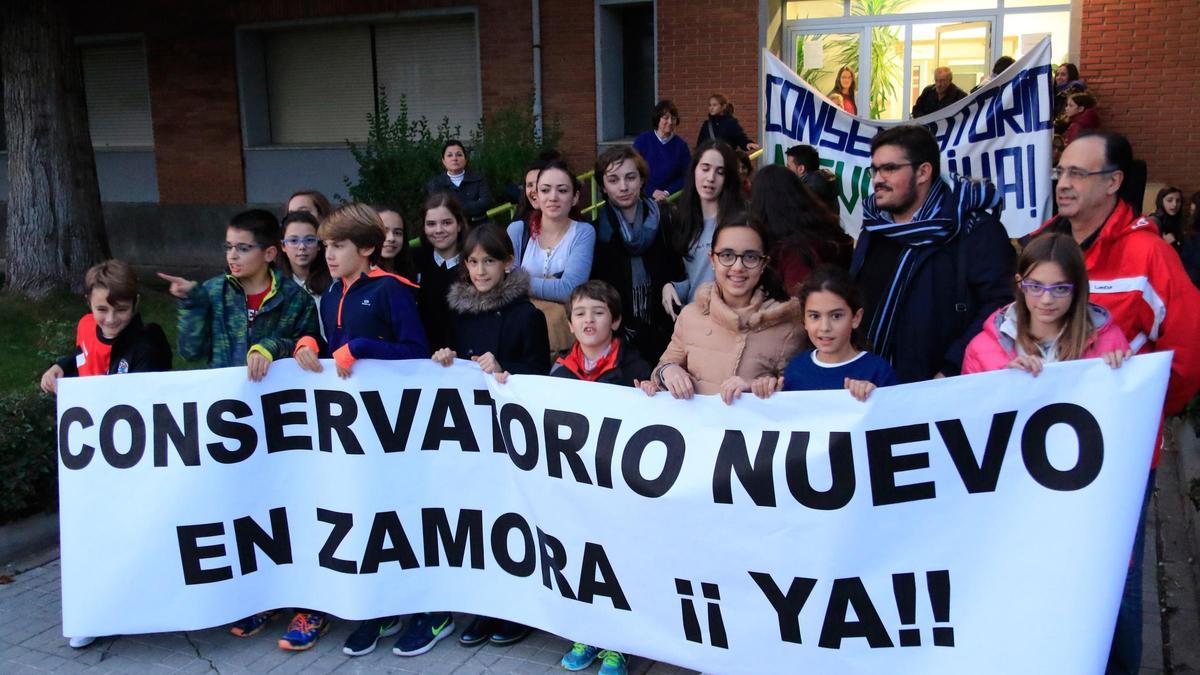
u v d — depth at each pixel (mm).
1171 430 6023
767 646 3236
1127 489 2857
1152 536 4734
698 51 11266
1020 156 5715
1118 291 3029
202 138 14461
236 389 3777
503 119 11758
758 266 3385
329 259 3838
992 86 5711
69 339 5785
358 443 3760
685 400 3279
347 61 13875
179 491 3781
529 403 3525
